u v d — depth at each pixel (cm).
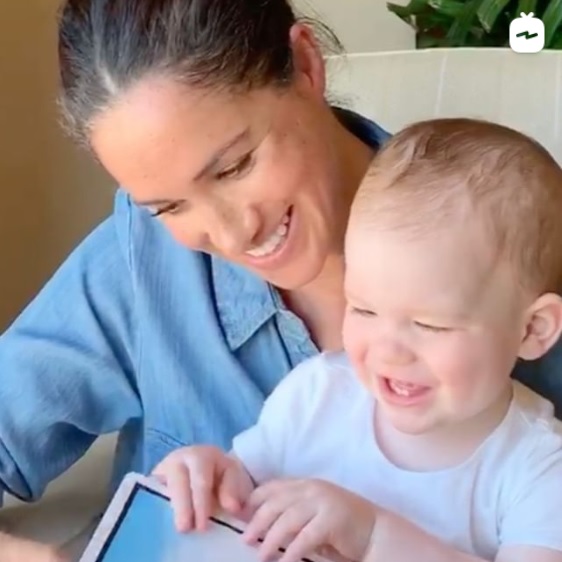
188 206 89
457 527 90
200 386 111
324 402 97
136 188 88
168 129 85
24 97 183
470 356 85
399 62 137
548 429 90
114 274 113
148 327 111
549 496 87
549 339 88
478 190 85
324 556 88
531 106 132
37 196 188
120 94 85
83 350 115
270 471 97
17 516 118
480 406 87
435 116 134
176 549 88
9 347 117
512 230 85
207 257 108
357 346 88
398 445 93
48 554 106
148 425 115
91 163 190
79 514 119
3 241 186
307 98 92
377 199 87
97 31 86
